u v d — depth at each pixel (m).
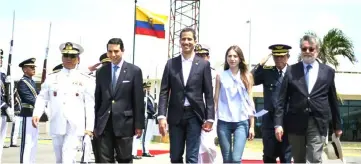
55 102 7.91
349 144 30.19
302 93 7.03
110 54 7.48
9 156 13.71
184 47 7.01
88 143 11.35
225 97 7.61
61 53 8.04
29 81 10.66
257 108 30.58
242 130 7.50
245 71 7.66
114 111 7.36
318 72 7.09
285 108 7.28
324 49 40.56
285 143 8.17
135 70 7.53
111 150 7.47
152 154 16.08
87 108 7.81
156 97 25.64
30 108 10.48
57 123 7.88
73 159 7.91
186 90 6.93
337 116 7.20
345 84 32.81
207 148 8.85
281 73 8.38
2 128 10.70
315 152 6.96
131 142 7.49
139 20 17.25
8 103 10.68
